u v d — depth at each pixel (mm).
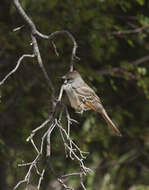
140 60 15211
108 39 13930
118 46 15531
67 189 7492
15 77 13586
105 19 13688
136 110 16250
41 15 13320
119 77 15078
